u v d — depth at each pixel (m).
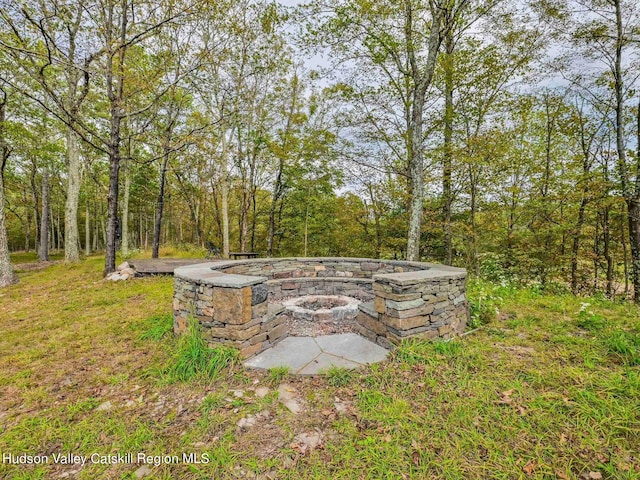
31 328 3.86
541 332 3.28
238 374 2.49
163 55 8.42
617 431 1.70
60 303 5.18
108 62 6.90
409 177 7.90
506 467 1.50
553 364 2.50
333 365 2.60
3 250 7.72
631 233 7.09
